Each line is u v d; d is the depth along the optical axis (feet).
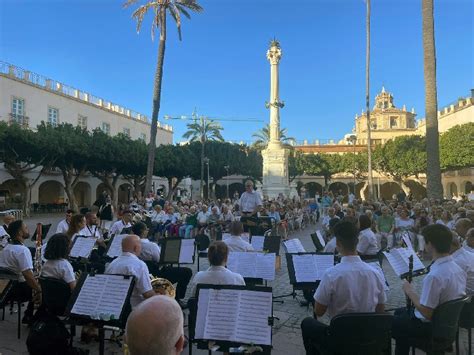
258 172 185.26
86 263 22.17
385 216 43.34
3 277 18.72
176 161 151.33
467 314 15.42
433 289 13.10
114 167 126.41
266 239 26.86
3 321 20.99
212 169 170.91
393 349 17.49
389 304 24.77
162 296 5.53
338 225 12.77
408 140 170.60
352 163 185.16
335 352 11.19
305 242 56.03
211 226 52.95
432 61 49.96
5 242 25.22
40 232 24.84
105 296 13.16
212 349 11.31
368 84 94.73
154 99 83.97
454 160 143.74
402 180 180.04
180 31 85.92
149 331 4.94
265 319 11.45
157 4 83.87
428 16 50.19
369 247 24.54
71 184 117.39
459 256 16.58
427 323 13.97
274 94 96.07
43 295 16.14
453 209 44.47
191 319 12.21
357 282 12.12
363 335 11.10
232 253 21.08
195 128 177.78
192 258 24.53
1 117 110.63
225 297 11.85
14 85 115.44
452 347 16.65
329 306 12.53
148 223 49.83
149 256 23.40
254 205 37.88
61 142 101.24
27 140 92.27
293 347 17.70
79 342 18.07
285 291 27.78
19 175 99.45
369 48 94.58
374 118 259.80
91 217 30.12
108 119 160.25
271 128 96.73
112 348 17.31
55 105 132.05
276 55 95.50
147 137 188.85
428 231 13.88
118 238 24.47
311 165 190.70
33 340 13.93
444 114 195.93
